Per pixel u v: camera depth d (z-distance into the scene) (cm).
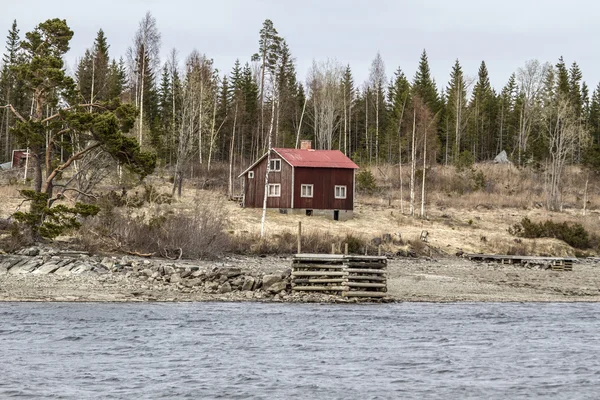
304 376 2633
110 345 3080
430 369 2792
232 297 4647
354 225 9438
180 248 6278
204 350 3041
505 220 10538
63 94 6038
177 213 8162
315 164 9881
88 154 6669
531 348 3256
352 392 2428
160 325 3581
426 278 6194
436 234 9294
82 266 5091
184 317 3847
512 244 9112
